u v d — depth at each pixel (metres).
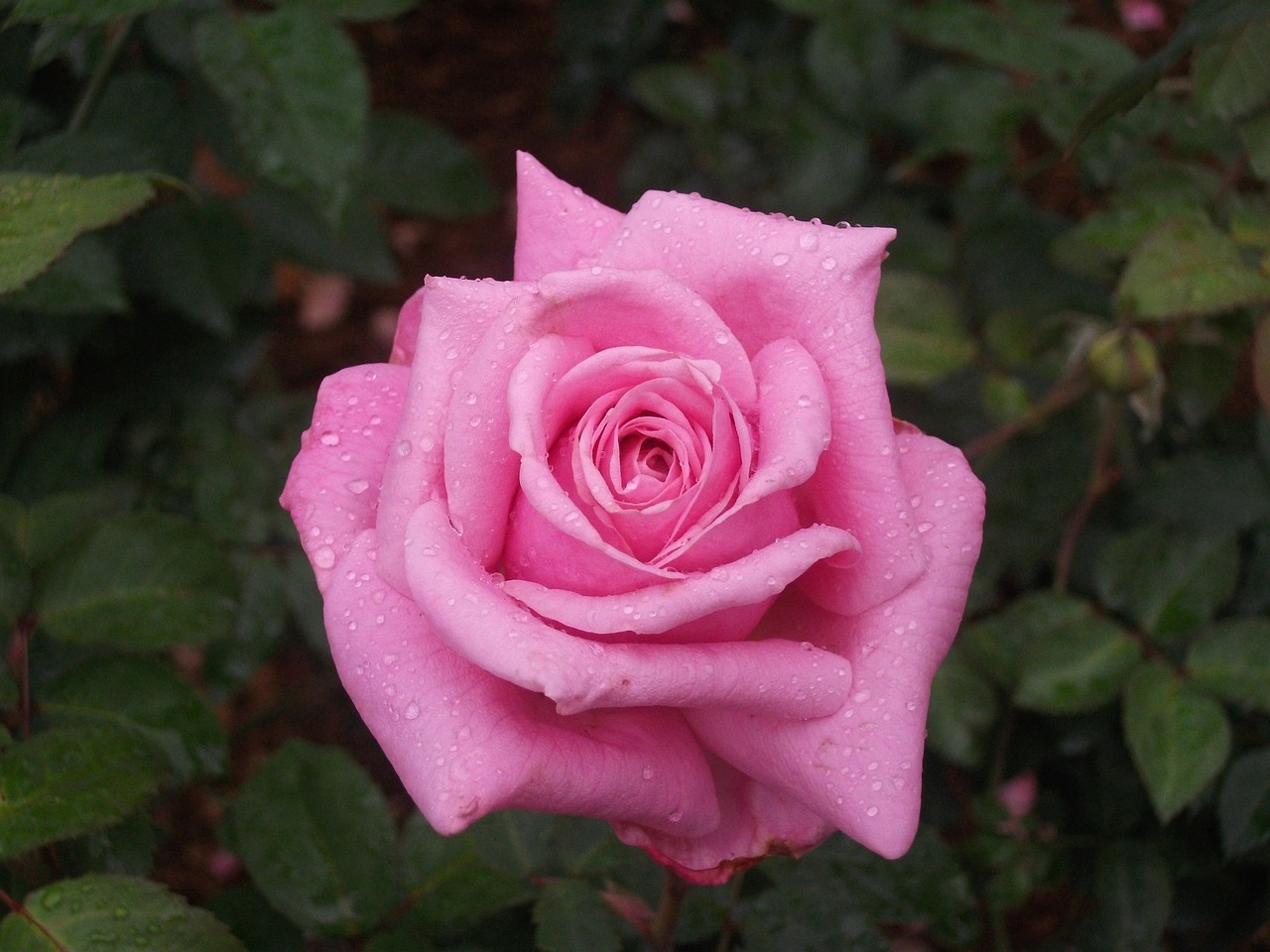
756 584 0.59
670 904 0.67
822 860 0.71
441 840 0.69
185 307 0.79
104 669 0.67
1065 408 0.81
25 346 0.77
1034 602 0.75
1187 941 0.79
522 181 0.64
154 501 0.80
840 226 0.61
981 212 0.84
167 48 0.78
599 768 0.60
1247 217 0.70
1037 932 0.85
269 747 0.92
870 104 0.85
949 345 0.78
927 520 0.62
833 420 0.61
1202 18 0.64
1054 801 0.78
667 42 1.08
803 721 0.61
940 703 0.75
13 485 0.79
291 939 0.70
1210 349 0.76
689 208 0.62
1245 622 0.72
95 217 0.64
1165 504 0.77
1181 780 0.70
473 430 0.60
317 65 0.69
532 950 0.72
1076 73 0.77
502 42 1.21
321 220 0.83
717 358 0.60
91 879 0.63
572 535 0.58
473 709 0.60
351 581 0.61
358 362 1.06
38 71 0.80
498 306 0.61
